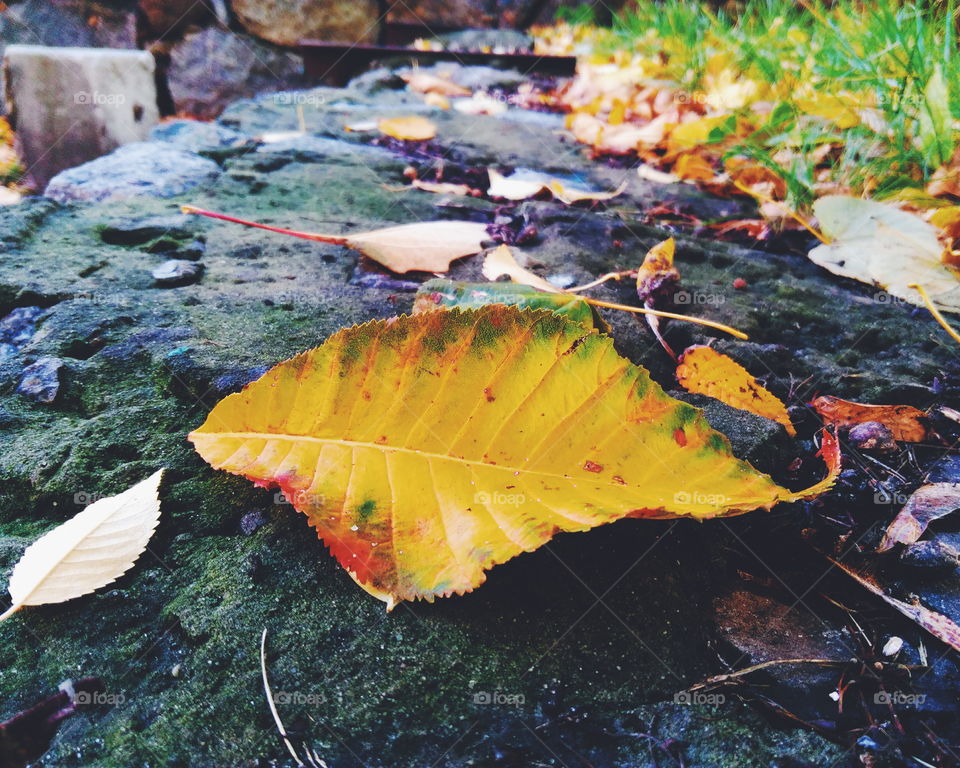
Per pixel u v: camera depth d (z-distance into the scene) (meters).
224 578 0.13
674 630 0.12
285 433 0.13
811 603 0.13
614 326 0.20
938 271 0.23
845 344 0.21
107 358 0.17
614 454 0.12
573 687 0.12
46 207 0.24
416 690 0.11
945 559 0.14
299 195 0.28
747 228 0.29
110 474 0.14
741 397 0.17
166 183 0.28
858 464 0.16
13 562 0.13
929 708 0.12
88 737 0.10
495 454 0.12
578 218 0.27
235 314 0.19
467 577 0.11
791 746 0.11
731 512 0.11
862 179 0.28
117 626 0.12
